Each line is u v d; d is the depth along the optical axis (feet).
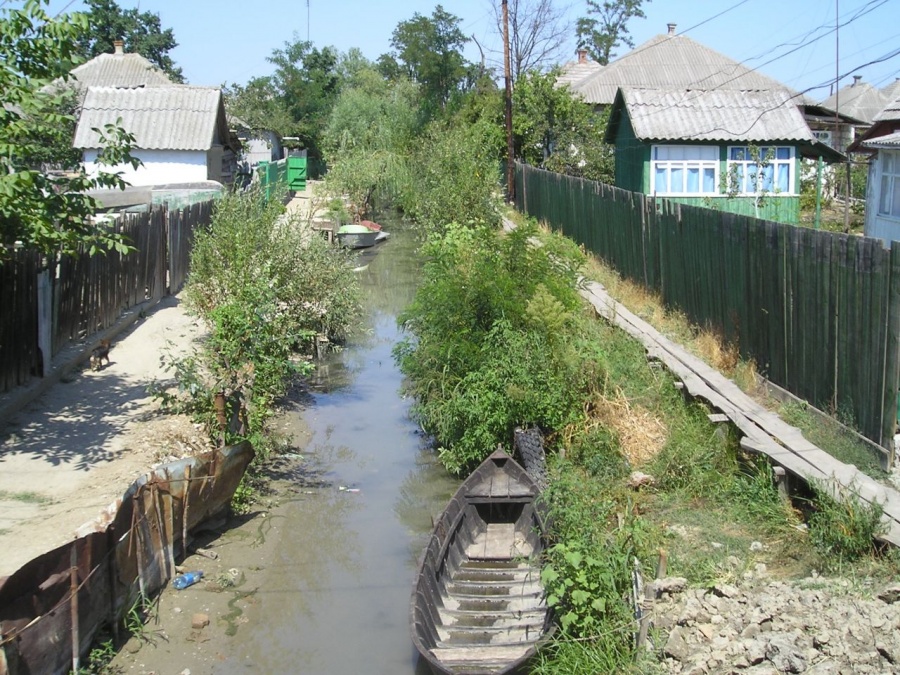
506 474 31.73
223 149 102.99
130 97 93.56
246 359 37.37
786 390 34.58
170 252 59.36
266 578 27.66
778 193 77.61
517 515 30.91
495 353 36.58
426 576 24.54
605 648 21.04
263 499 33.47
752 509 27.55
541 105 114.73
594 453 32.63
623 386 36.96
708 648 19.48
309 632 24.72
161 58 186.19
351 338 57.41
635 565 22.71
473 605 25.31
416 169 113.70
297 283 50.75
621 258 61.21
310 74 199.21
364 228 92.68
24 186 27.68
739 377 36.81
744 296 38.70
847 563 22.84
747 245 38.11
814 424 30.63
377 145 135.23
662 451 31.91
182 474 26.76
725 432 31.53
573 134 113.19
